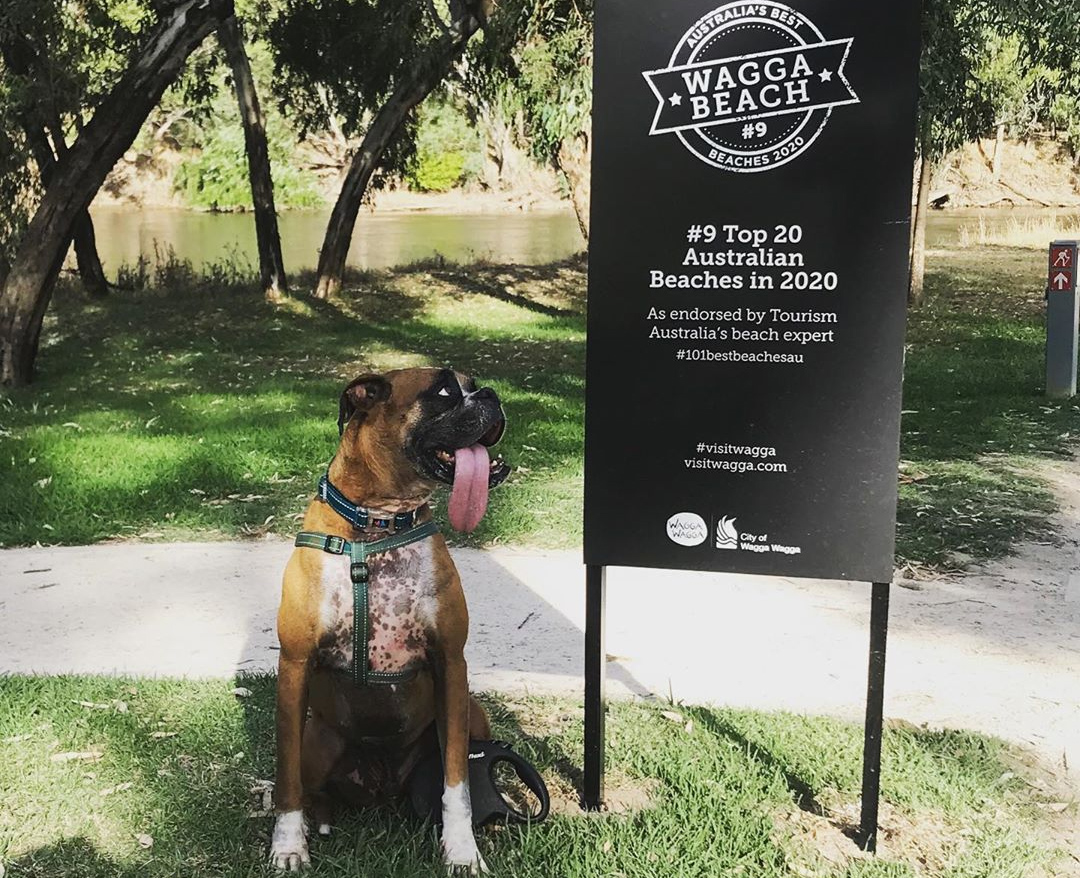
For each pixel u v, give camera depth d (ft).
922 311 59.62
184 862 11.51
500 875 11.19
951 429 32.89
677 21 11.08
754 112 11.00
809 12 10.72
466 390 10.67
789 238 11.10
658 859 11.57
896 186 10.78
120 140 42.09
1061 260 36.83
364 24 62.23
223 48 63.10
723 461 11.60
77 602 19.45
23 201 52.95
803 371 11.28
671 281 11.48
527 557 21.89
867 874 11.36
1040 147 187.32
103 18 57.52
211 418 34.91
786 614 18.84
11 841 11.88
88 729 14.40
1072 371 37.32
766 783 13.16
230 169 181.68
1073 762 13.88
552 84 47.75
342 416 10.82
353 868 11.22
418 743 12.07
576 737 14.35
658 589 20.10
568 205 184.96
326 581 10.82
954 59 47.34
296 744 11.16
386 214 170.19
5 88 48.44
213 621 18.54
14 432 32.89
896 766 13.60
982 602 19.31
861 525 11.34
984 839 12.12
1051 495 25.93
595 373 11.80
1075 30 52.75
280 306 61.57
